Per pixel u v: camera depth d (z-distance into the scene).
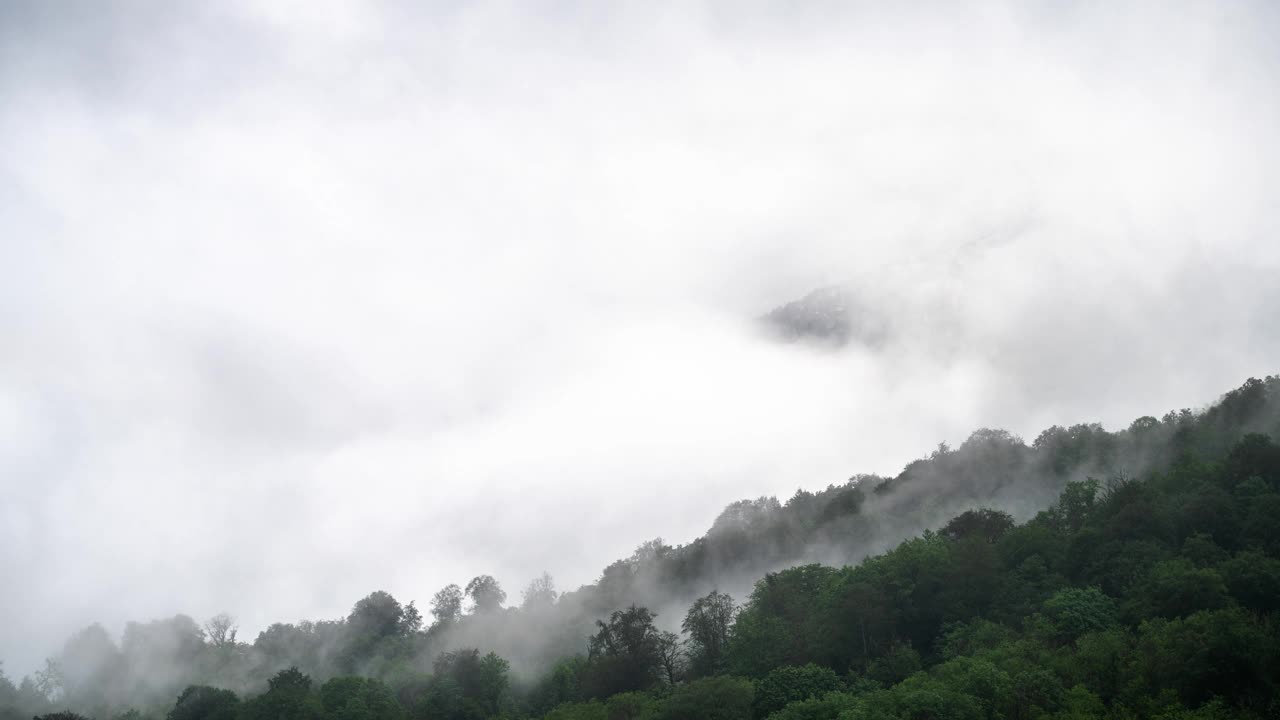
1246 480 162.25
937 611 148.00
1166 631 107.75
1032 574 154.00
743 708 124.62
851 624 148.25
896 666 132.00
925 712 103.62
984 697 106.06
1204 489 158.62
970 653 128.75
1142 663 103.94
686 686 132.25
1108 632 113.69
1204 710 92.31
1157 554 141.12
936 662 136.62
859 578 162.12
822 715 111.56
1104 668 106.81
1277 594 118.75
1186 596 119.00
